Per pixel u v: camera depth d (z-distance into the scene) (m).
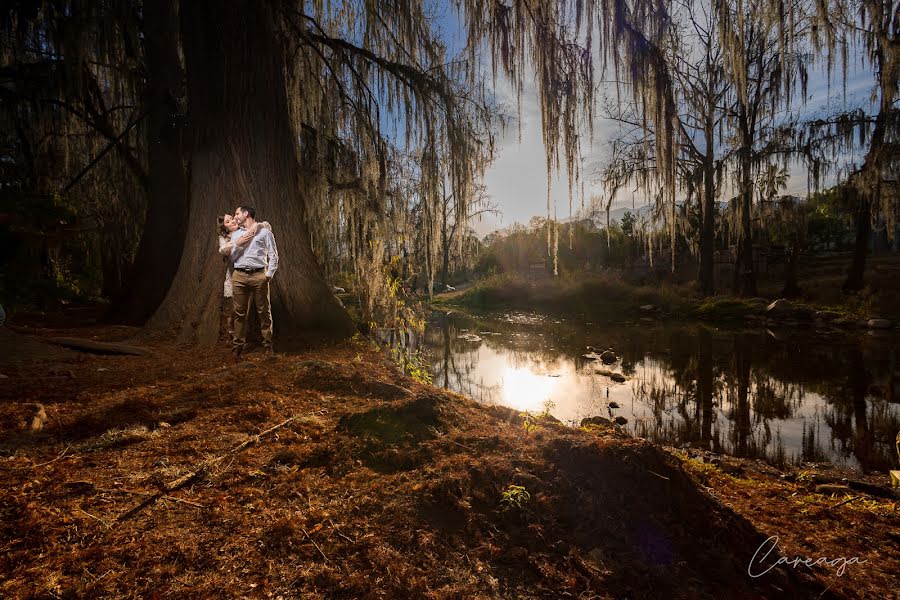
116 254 13.59
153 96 9.70
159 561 1.63
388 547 1.83
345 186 9.56
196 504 2.02
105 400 3.54
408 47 9.64
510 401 7.33
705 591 1.94
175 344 6.16
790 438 5.84
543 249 33.44
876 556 2.75
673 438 5.84
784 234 26.20
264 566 1.66
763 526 2.98
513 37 8.28
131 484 2.17
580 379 9.07
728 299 20.95
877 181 18.23
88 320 9.54
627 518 2.23
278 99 7.37
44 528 1.75
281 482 2.28
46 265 12.66
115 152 13.48
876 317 16.52
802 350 12.30
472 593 1.68
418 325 8.55
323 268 10.43
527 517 2.14
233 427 2.99
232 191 6.99
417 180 9.80
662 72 8.46
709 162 22.09
